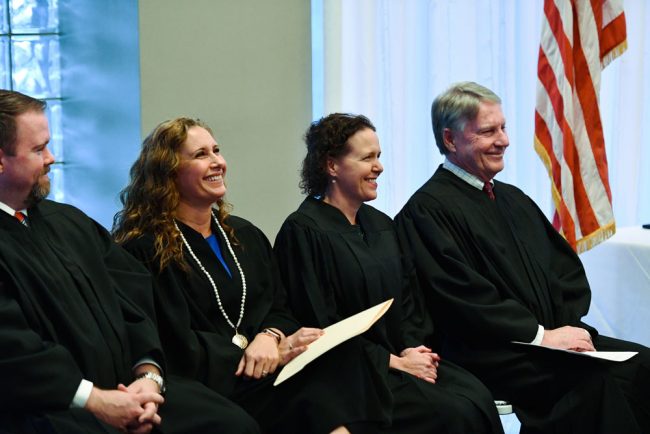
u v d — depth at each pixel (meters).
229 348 3.67
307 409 3.48
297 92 5.57
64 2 5.86
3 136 3.19
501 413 4.02
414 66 5.92
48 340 3.17
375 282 4.01
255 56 5.51
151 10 5.39
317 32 5.76
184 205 3.86
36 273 3.22
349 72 5.84
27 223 3.38
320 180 4.14
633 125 6.20
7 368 2.96
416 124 5.95
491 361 4.05
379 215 4.29
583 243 5.13
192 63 5.45
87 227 3.56
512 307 4.04
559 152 5.11
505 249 4.30
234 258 3.90
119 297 3.46
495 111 4.30
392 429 3.59
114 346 3.31
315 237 4.02
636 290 5.12
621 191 6.25
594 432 3.79
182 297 3.66
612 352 3.87
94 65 5.73
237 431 3.28
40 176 3.31
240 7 5.46
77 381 3.06
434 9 5.88
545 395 3.94
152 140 3.83
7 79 5.93
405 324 4.11
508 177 6.09
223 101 5.50
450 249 4.16
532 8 5.96
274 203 5.61
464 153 4.34
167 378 3.51
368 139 4.07
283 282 4.07
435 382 3.84
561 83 5.09
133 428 3.09
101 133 5.73
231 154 5.54
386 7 5.83
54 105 5.95
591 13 5.16
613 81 6.19
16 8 5.90
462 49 5.94
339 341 3.43
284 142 5.58
